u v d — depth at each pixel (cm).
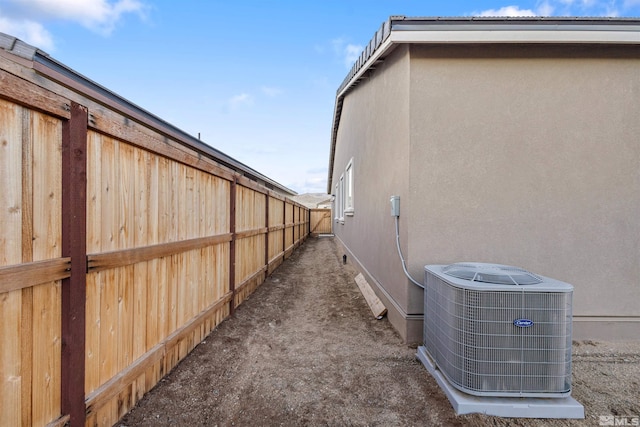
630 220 361
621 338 359
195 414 233
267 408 242
